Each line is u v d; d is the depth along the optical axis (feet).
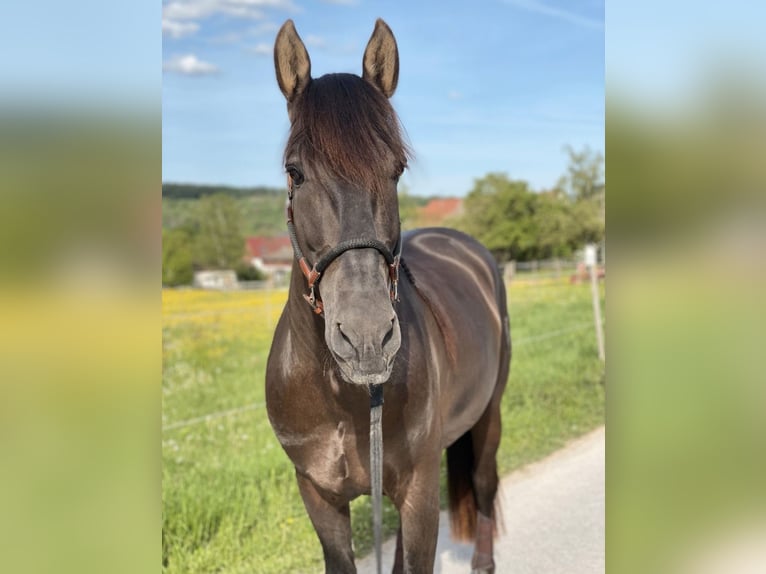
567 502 12.71
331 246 5.82
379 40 6.95
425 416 7.08
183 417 17.44
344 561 7.59
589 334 26.35
